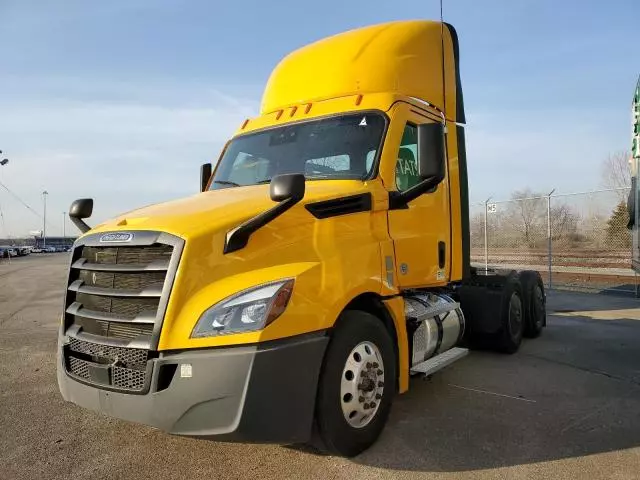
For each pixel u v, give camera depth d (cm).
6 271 2861
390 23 556
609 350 720
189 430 306
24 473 355
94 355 346
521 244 1769
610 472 347
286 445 396
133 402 317
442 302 564
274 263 341
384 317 427
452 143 564
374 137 458
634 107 1106
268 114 550
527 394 520
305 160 477
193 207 375
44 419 459
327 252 369
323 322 340
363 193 414
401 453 379
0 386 563
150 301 326
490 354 704
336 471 353
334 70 520
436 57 554
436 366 487
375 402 389
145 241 331
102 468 362
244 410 299
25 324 1002
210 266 323
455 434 415
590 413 462
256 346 306
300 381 323
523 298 770
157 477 348
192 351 309
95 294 351
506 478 340
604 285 1445
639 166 1080
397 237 449
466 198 587
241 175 510
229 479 344
